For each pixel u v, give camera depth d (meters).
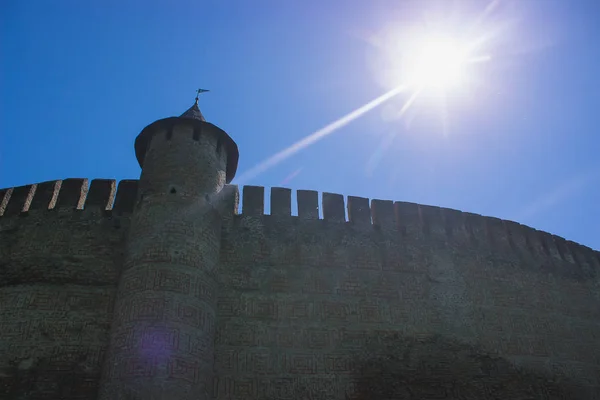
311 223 19.34
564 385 18.58
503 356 18.30
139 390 13.47
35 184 19.39
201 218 17.20
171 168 17.95
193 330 15.00
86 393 14.74
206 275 16.38
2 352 15.30
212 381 15.24
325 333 16.91
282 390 15.62
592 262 23.33
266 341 16.34
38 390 14.73
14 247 17.67
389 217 20.31
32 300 16.30
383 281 18.53
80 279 16.83
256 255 18.08
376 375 16.48
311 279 17.95
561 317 20.47
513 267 20.94
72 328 15.80
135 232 16.75
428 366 17.14
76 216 18.34
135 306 14.94
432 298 18.67
